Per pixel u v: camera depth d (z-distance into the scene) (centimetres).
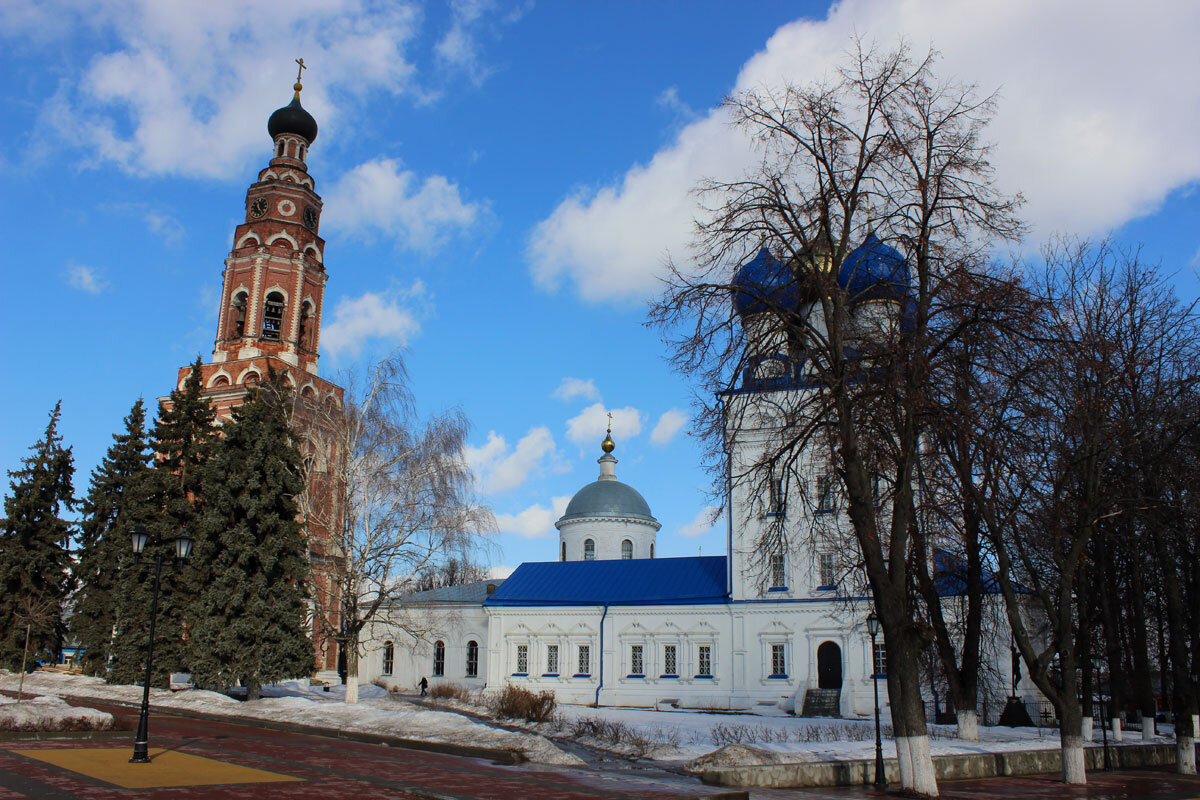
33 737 2386
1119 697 3416
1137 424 2766
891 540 1995
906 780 1936
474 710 3775
